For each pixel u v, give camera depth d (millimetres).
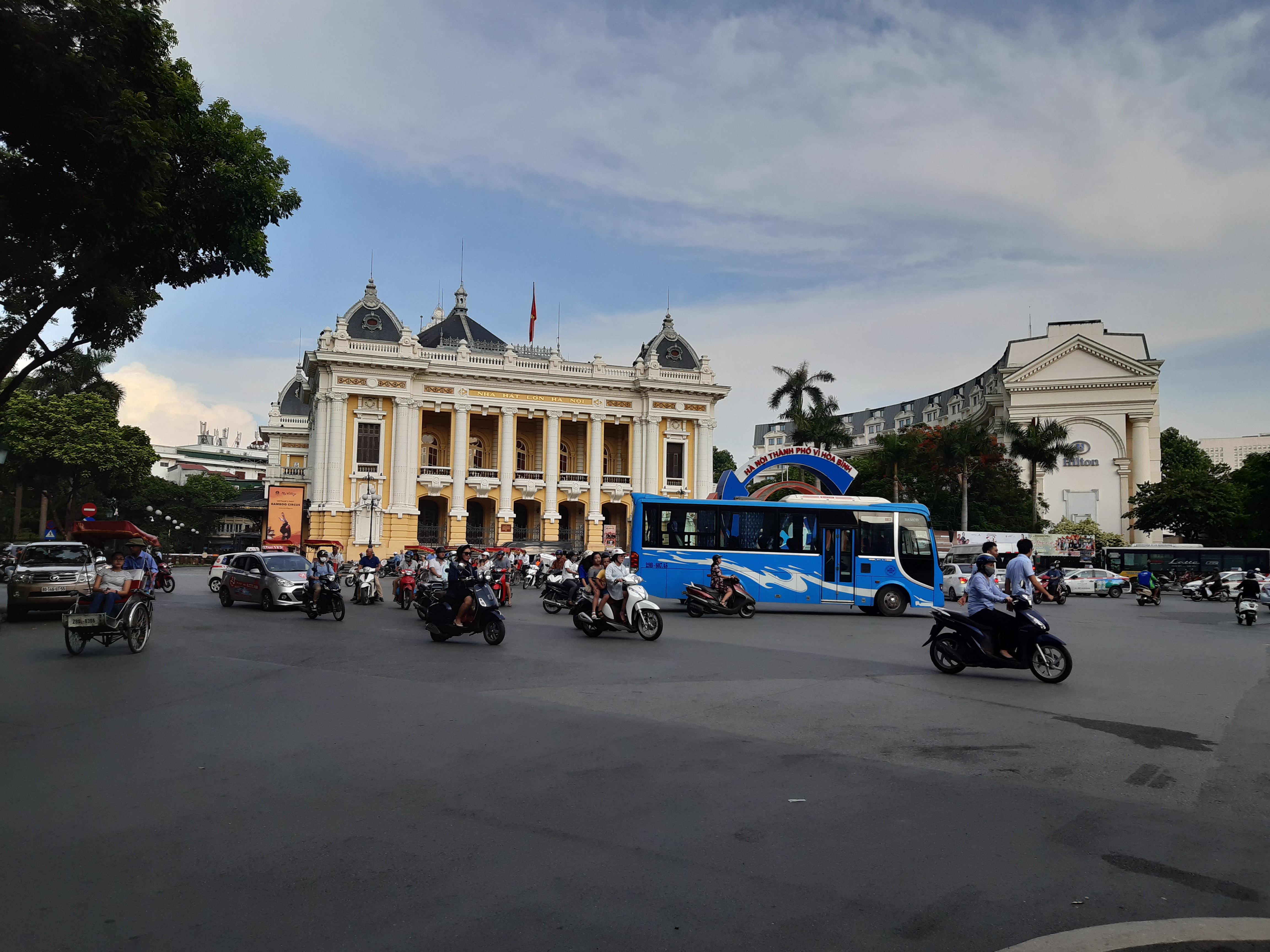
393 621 22797
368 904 4820
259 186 19188
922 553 27344
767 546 27250
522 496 67062
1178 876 5355
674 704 10891
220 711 10219
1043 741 9000
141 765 7754
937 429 61781
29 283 19766
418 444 63688
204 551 87188
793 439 59062
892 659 15531
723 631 20703
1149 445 75500
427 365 63094
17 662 14367
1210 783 7480
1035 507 67250
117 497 64438
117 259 18484
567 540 68312
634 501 27438
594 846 5750
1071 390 76062
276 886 5062
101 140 15008
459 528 64312
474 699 11109
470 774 7500
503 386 66062
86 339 22062
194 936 4430
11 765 7746
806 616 26234
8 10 13695
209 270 20344
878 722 9859
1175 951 4367
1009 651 13367
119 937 4414
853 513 27500
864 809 6605
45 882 5121
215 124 18859
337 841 5816
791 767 7812
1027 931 4570
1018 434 63656
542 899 4910
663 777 7438
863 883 5180
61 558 22844
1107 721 10094
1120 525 74062
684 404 69812
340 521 61062
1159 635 21672
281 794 6891
